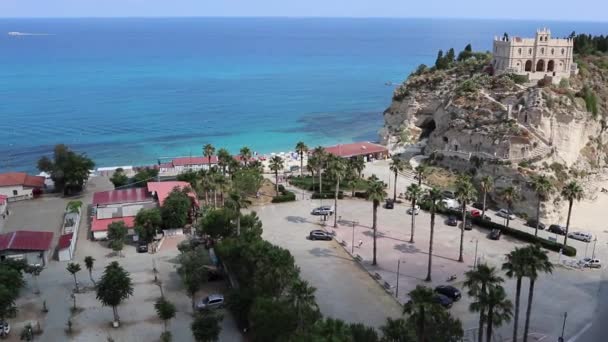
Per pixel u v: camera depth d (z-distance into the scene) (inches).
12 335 3043.8
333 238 4429.1
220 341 2965.1
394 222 4825.3
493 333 2999.5
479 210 5246.1
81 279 3737.7
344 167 4822.8
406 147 7268.7
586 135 6058.1
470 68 7244.1
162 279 3725.4
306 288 2588.6
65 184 5679.1
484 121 5944.9
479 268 2529.5
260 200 5428.2
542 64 6653.5
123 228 4249.5
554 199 5078.7
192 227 4643.2
